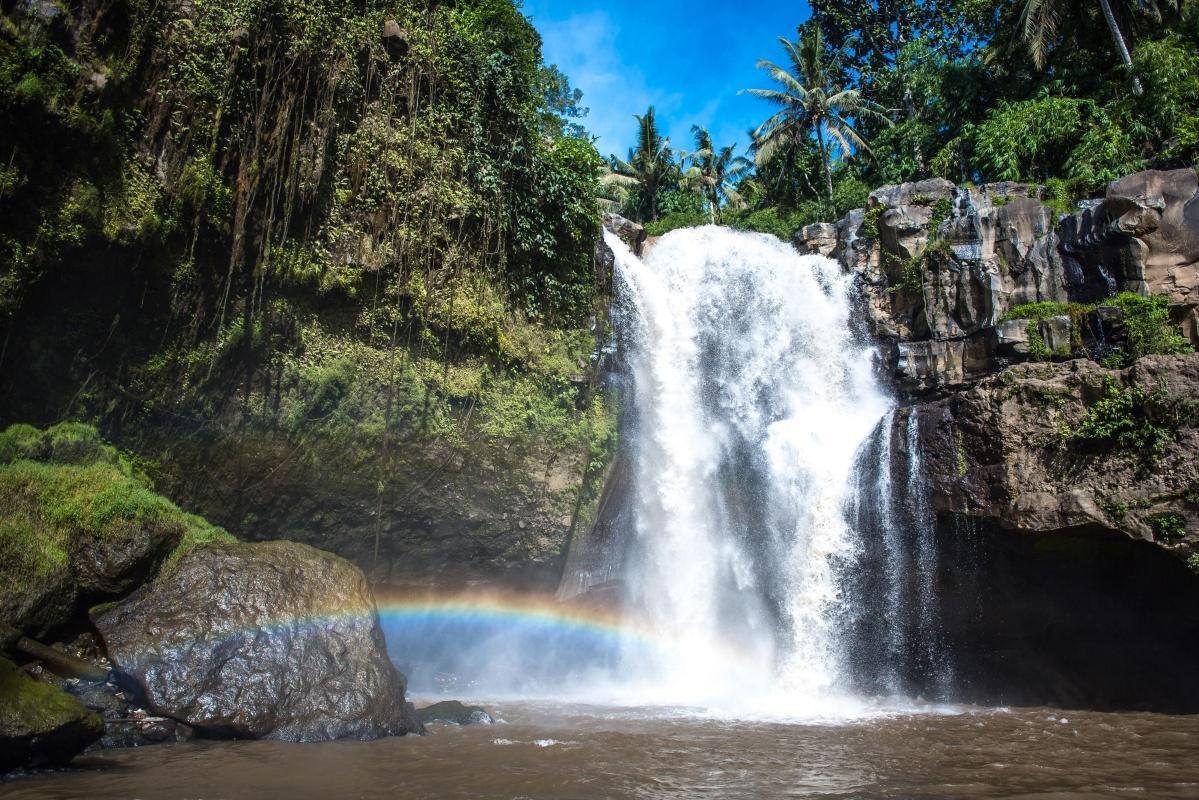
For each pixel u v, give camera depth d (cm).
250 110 1374
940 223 2078
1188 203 1684
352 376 1455
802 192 4041
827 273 2256
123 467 1236
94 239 1192
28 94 1113
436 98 1636
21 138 1131
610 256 1927
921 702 1584
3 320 1128
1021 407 1527
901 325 2103
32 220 1141
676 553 1886
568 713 1342
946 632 1703
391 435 1493
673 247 2245
